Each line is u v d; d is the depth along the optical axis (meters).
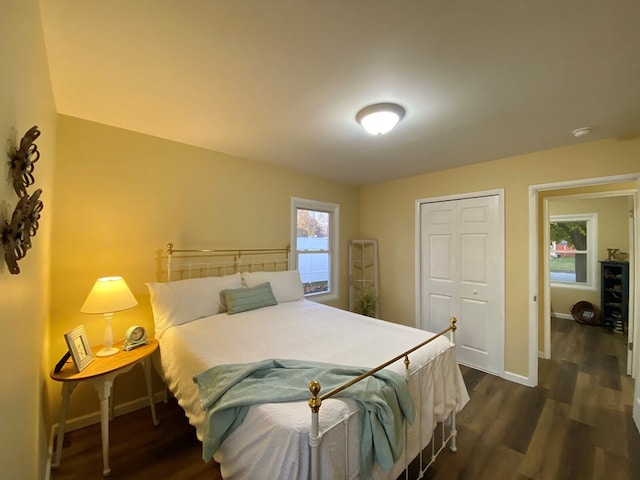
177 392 1.77
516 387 2.81
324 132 2.34
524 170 2.88
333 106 1.89
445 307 3.52
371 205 4.32
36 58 1.11
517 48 1.31
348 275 4.27
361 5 1.08
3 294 0.77
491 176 3.11
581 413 2.36
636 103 1.81
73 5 1.08
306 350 1.75
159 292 2.27
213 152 2.85
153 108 1.94
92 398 2.20
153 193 2.47
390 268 4.07
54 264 2.02
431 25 1.18
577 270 5.31
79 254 2.12
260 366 1.44
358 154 2.91
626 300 4.54
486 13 1.12
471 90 1.68
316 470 1.02
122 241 2.32
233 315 2.45
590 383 2.88
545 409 2.42
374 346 1.82
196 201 2.73
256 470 1.11
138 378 2.40
